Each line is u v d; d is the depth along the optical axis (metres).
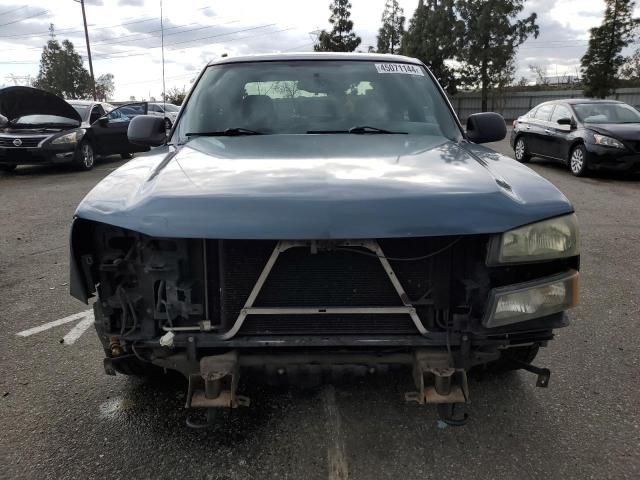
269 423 2.77
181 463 2.46
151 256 2.26
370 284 2.26
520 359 2.91
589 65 41.56
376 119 3.32
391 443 2.61
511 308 2.20
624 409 2.90
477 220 2.12
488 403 2.97
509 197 2.23
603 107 11.59
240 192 2.15
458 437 2.66
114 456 2.51
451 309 2.32
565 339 3.79
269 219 2.05
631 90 43.47
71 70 72.50
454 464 2.46
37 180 11.38
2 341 3.76
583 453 2.54
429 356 2.24
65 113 12.68
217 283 2.31
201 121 3.34
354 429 2.72
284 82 3.51
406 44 52.84
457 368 2.30
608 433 2.69
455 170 2.45
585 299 4.55
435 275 2.26
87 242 2.33
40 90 11.74
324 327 2.28
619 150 10.27
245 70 3.63
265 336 2.28
